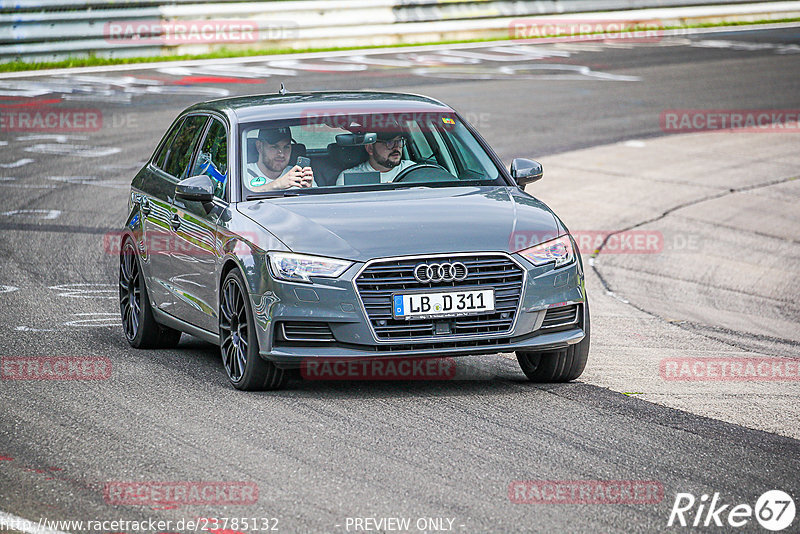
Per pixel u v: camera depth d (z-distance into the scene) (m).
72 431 21.11
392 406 22.62
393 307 22.61
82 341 30.02
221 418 21.86
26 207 49.84
